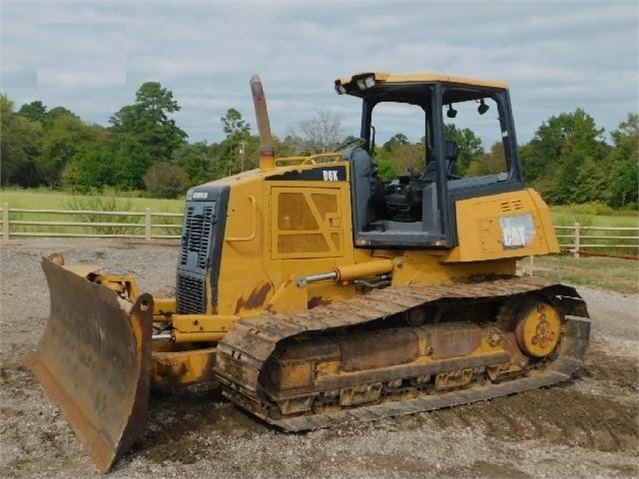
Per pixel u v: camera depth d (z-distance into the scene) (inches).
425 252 279.6
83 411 227.9
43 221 810.8
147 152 2116.1
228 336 238.4
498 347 286.0
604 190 1935.3
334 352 243.8
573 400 278.7
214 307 249.6
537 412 262.5
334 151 300.7
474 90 280.1
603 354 364.5
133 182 1934.1
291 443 221.3
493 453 221.9
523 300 293.4
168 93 2283.5
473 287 274.1
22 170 2203.5
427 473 203.9
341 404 247.9
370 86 268.7
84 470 198.1
